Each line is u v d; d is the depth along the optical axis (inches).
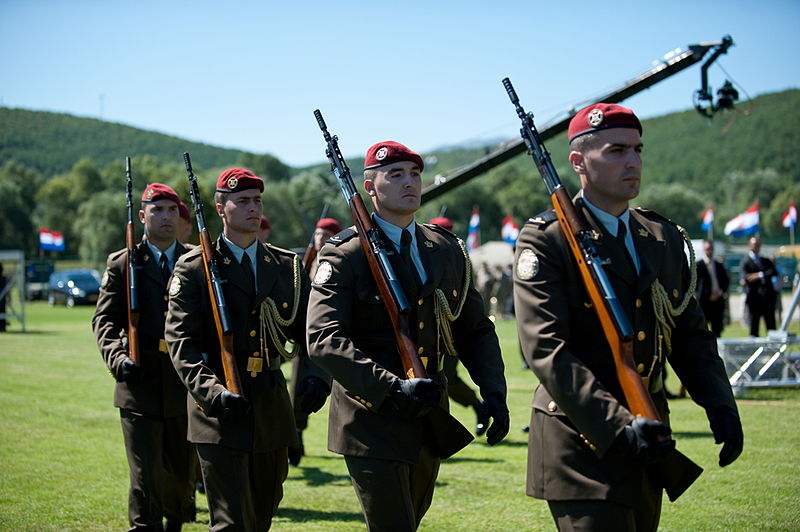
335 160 191.6
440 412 174.7
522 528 244.7
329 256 181.0
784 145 4483.3
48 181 3385.8
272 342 210.7
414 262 183.9
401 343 172.9
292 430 212.2
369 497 176.1
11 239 3142.2
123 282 255.8
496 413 172.4
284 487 300.0
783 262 1494.8
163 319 247.8
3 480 305.4
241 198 212.4
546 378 145.2
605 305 145.9
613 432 138.3
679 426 386.9
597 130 152.2
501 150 465.4
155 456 241.4
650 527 154.0
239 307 209.0
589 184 154.9
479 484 294.8
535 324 148.3
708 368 155.5
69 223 3196.4
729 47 449.1
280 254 219.8
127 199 257.4
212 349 210.4
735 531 235.6
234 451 200.5
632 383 143.1
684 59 447.5
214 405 193.5
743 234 1136.2
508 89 164.6
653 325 155.1
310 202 1779.0
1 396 492.4
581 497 145.9
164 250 257.8
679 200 3784.5
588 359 151.2
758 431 365.7
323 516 262.8
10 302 1048.8
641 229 157.6
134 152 3710.6
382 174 183.8
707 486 280.1
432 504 269.7
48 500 280.1
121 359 239.1
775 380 480.7
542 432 153.1
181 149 4033.0
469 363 186.4
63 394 501.4
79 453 348.2
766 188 3836.1
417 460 175.9
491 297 1283.2
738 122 4849.9
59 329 1010.7
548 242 151.9
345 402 179.3
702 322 160.2
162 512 242.5
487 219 3627.0
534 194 3718.0
